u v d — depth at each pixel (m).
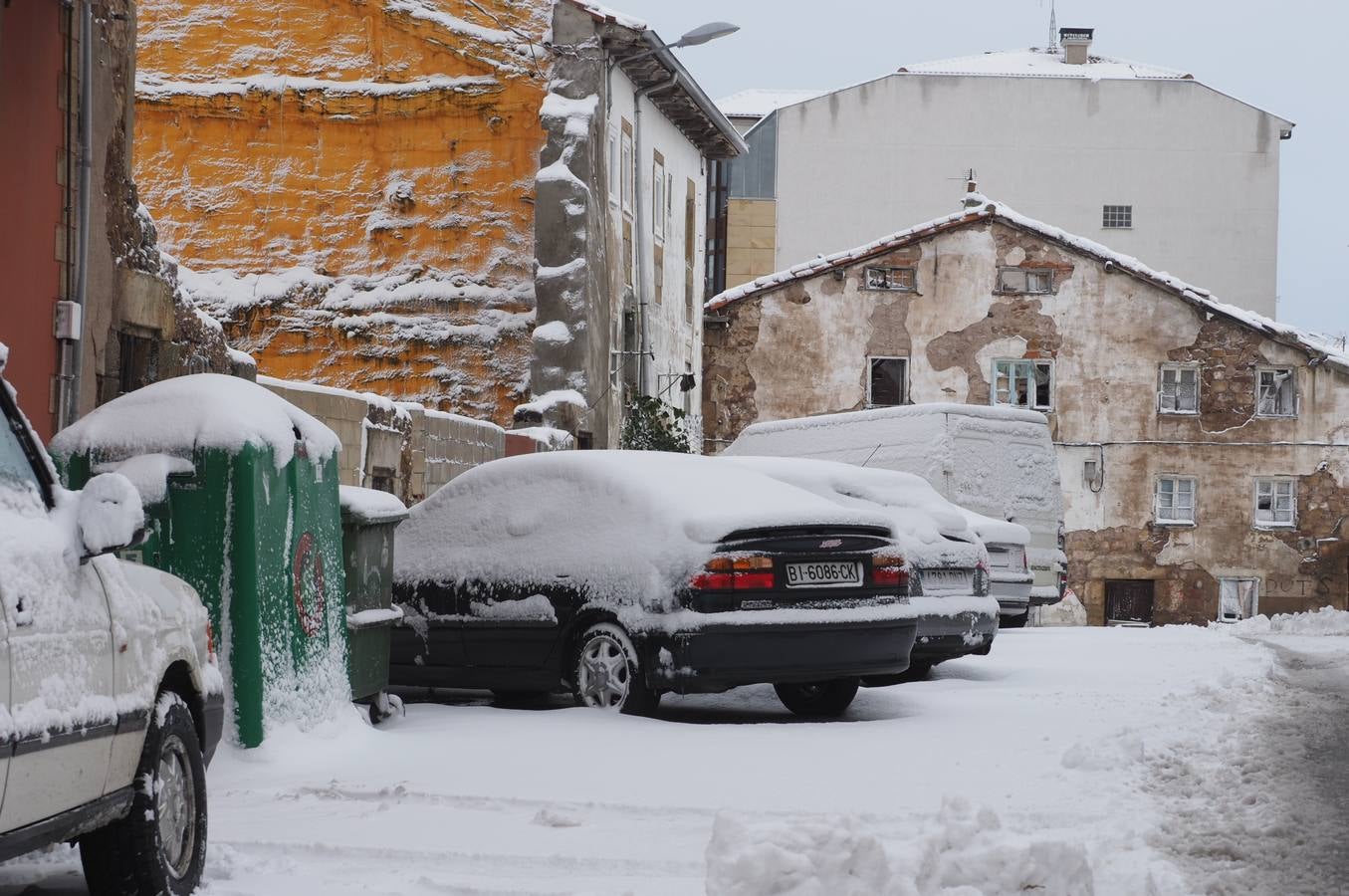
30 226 12.94
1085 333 47.69
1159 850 6.98
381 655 11.59
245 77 31.34
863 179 68.44
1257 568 47.66
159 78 31.45
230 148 31.30
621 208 33.34
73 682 5.64
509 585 12.48
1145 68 72.81
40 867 7.35
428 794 8.56
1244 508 47.69
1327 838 7.15
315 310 30.92
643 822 7.90
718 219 67.62
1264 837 7.18
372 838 7.52
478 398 30.48
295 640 9.94
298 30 31.33
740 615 11.45
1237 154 69.81
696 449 42.69
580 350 29.88
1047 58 73.69
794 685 12.95
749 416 47.31
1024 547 22.34
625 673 11.88
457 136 30.91
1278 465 47.62
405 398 30.66
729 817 5.82
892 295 47.59
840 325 47.50
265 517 9.63
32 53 12.98
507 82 30.80
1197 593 47.66
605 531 12.14
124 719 6.00
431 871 6.96
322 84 31.17
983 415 26.25
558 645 12.21
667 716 12.80
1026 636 22.95
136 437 9.59
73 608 5.75
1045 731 10.92
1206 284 69.88
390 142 31.09
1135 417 47.69
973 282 47.69
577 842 7.42
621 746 10.26
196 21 31.55
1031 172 69.19
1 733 5.08
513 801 8.37
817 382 47.47
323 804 8.45
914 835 7.33
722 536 11.55
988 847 5.89
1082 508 47.62
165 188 31.34
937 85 68.75
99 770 5.82
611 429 32.66
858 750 10.05
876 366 47.72
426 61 31.03
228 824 7.89
